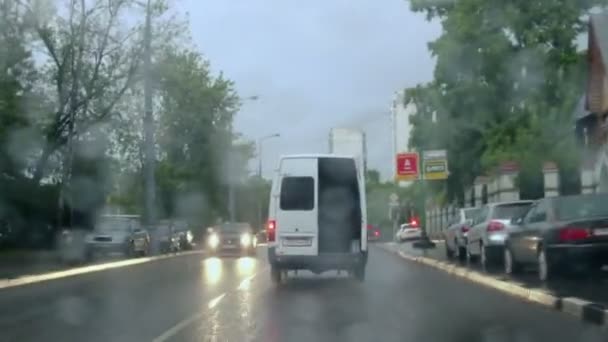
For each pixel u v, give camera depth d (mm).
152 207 46750
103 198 51250
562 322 16375
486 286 24312
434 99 45688
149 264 38594
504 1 43281
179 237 57188
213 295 22703
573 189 42562
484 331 15484
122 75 46719
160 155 63188
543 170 42875
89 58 46094
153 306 20172
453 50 43750
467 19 43469
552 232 21922
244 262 40219
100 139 49812
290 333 15469
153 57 47094
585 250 21469
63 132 47250
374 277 28328
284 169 25125
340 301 20844
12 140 44719
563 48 43312
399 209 71125
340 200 24969
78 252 42062
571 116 41969
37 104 45156
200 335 15320
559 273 22594
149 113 46500
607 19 37531
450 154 47062
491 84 43938
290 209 24969
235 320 17359
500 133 43875
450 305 19703
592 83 38062
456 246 35438
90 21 45719
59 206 46469
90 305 20594
